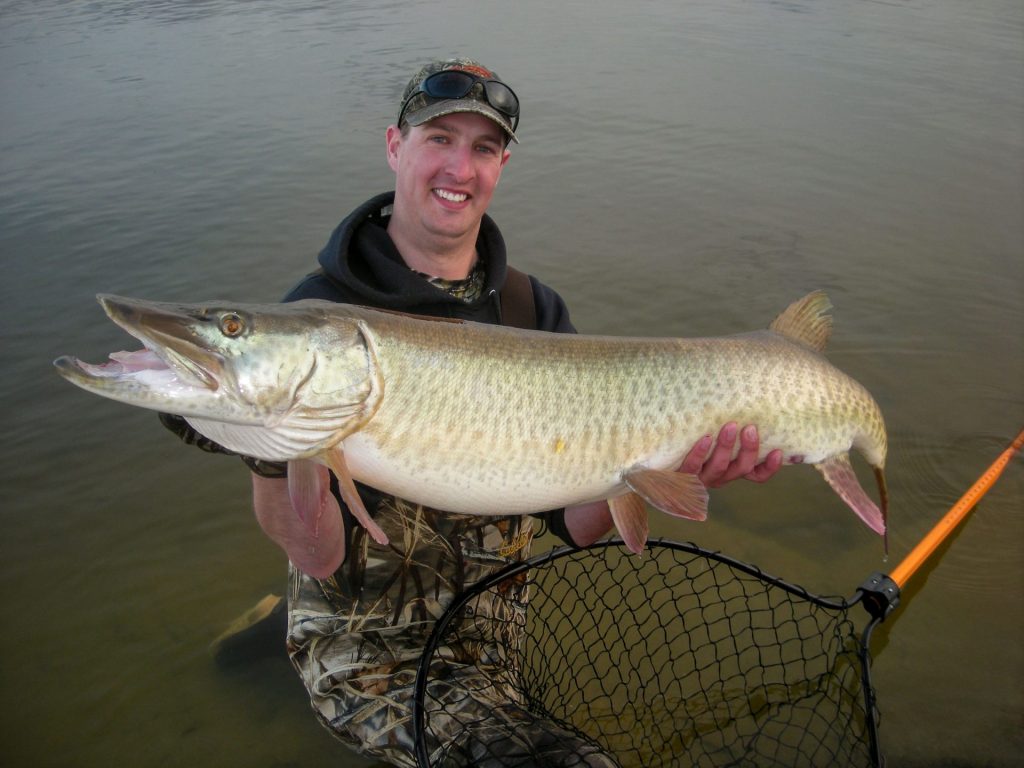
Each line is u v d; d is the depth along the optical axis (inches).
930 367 90.4
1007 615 60.3
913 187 133.0
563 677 54.1
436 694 44.2
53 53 228.7
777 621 59.6
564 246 115.6
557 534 51.5
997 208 125.6
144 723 53.4
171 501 73.1
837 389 47.9
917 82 184.1
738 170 140.4
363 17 263.9
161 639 59.8
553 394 42.2
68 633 60.3
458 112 45.8
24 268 110.3
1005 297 102.6
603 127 161.2
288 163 145.3
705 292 103.7
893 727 51.8
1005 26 233.3
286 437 39.4
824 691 52.6
